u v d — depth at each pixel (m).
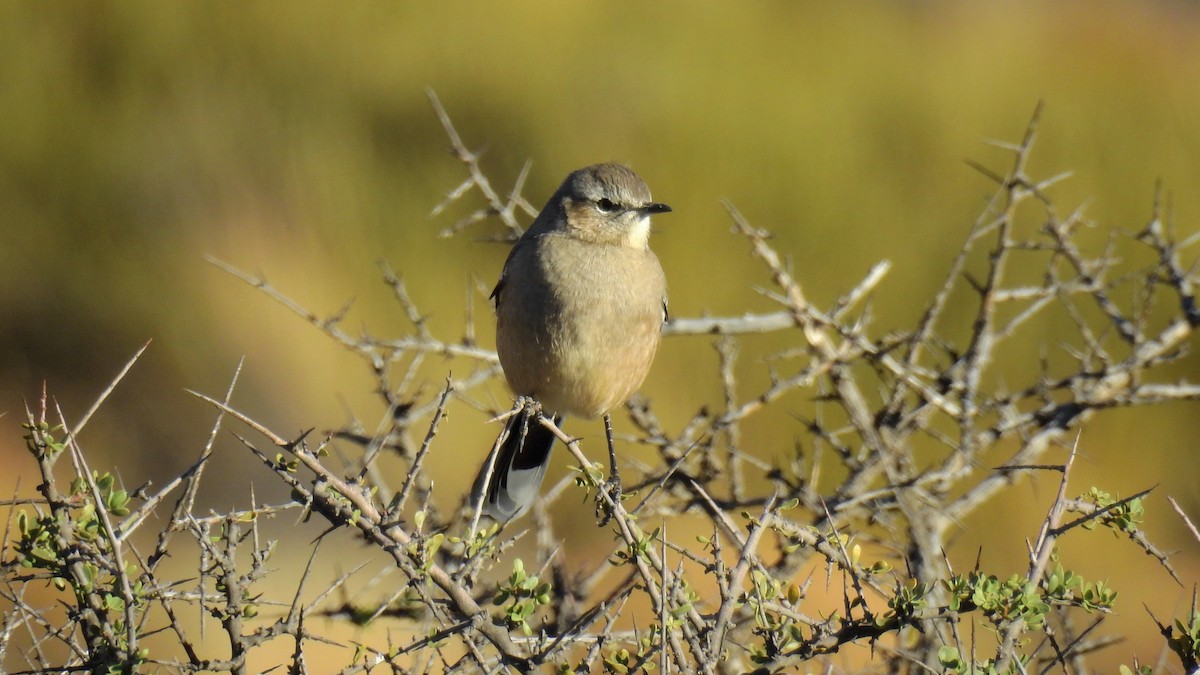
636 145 15.80
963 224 15.10
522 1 17.34
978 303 14.38
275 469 3.90
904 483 6.16
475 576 4.16
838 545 4.30
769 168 15.50
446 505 12.19
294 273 14.76
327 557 11.05
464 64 16.59
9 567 3.91
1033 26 18.03
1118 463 13.74
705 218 15.05
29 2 16.50
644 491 6.66
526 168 8.04
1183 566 13.22
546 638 4.23
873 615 4.05
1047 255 14.56
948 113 16.50
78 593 3.92
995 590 3.94
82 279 15.34
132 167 15.67
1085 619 8.20
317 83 16.27
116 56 16.53
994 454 12.63
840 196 15.28
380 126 16.02
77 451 3.93
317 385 13.98
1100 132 16.14
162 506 10.44
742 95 16.44
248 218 15.33
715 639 4.02
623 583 4.61
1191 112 16.30
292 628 3.95
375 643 7.87
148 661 3.77
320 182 15.35
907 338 7.09
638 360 7.60
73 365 15.21
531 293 7.45
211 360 14.55
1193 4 18.55
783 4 18.08
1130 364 7.06
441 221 14.88
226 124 15.96
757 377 13.79
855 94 16.69
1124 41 17.66
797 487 6.20
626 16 17.44
